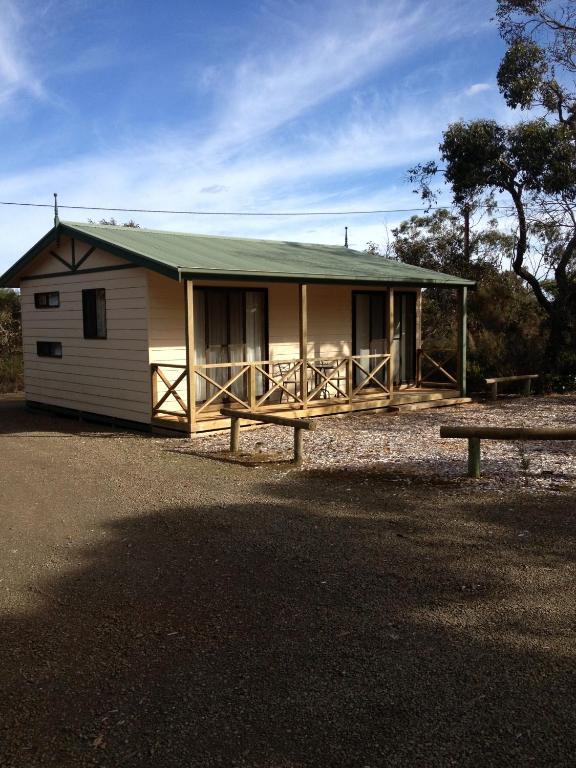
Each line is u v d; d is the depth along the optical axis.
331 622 4.09
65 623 4.18
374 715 3.12
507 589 4.48
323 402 12.95
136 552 5.38
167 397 11.31
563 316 17.38
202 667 3.60
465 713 3.11
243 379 12.96
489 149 16.70
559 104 17.08
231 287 12.68
